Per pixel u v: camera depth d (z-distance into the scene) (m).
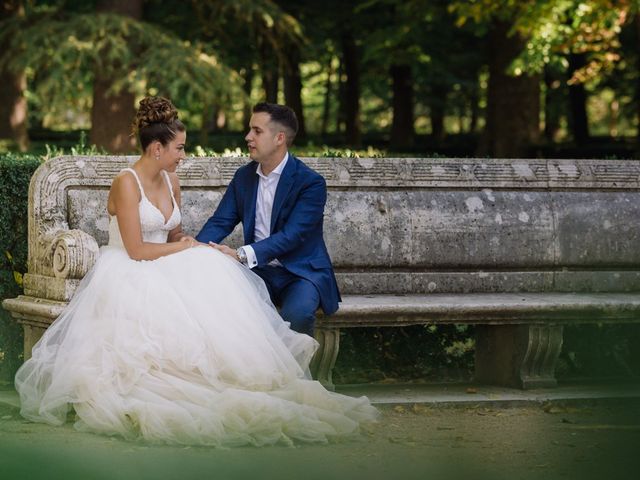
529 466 4.68
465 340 7.48
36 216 6.39
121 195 5.71
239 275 5.66
